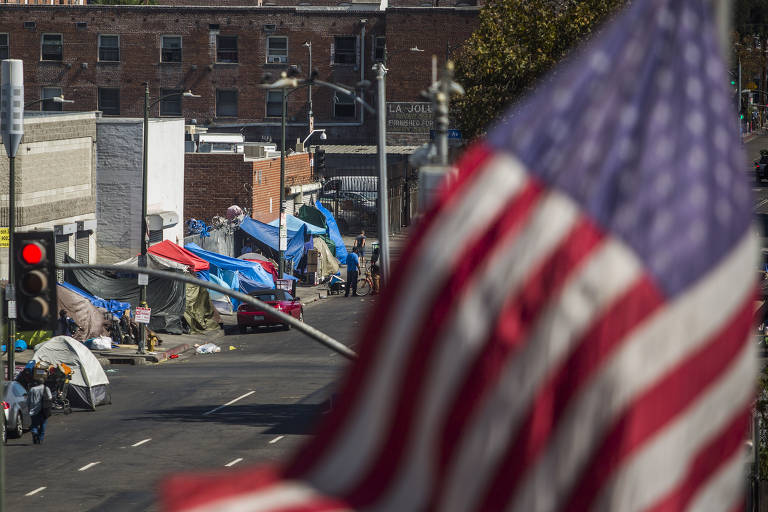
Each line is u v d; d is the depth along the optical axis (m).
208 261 159.75
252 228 180.00
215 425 85.88
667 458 15.16
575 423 15.08
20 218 129.88
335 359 118.75
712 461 15.47
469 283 15.52
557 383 15.16
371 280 171.00
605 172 15.63
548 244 15.44
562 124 15.99
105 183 150.50
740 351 15.65
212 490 15.81
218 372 112.00
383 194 59.22
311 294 169.00
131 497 64.38
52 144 136.12
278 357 121.25
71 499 64.06
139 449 77.62
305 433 82.38
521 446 15.13
